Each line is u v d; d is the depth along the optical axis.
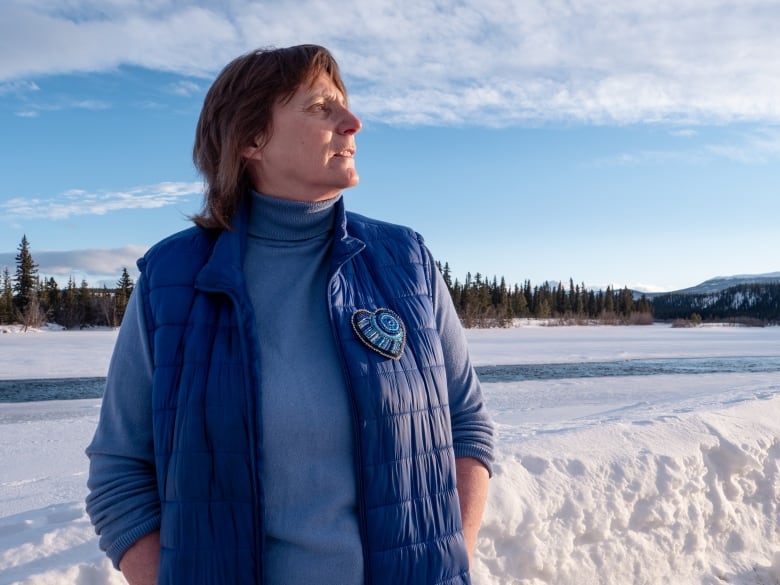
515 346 39.66
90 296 74.19
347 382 1.31
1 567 2.44
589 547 3.29
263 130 1.40
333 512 1.29
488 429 1.60
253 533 1.24
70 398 15.77
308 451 1.29
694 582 3.58
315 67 1.39
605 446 3.77
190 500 1.25
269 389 1.30
